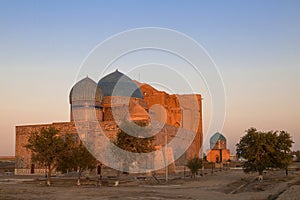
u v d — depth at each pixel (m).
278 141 54.78
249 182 52.50
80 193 38.03
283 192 34.56
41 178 64.00
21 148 78.25
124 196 34.84
